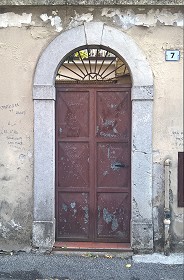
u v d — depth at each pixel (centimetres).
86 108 619
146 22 591
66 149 621
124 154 618
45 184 602
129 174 618
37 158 601
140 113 594
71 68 664
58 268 555
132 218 600
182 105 595
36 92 596
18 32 598
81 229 626
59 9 593
